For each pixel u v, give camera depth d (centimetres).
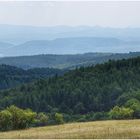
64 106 18050
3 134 6353
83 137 5512
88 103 18075
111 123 7519
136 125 6825
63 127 7188
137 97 15838
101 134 5666
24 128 7938
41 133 6206
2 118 7794
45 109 18112
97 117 13488
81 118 14275
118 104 16025
